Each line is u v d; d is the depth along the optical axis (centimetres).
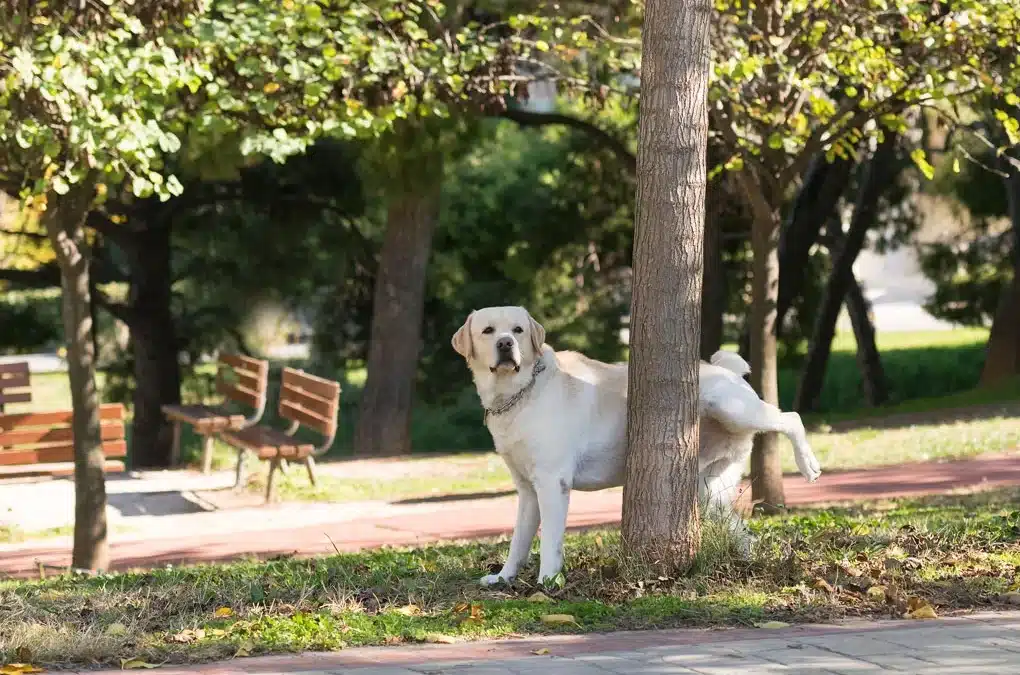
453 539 1005
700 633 558
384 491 1361
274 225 2216
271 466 1249
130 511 1228
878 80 1015
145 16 909
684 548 666
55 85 802
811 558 712
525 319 663
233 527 1138
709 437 718
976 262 2791
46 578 849
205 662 519
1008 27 973
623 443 689
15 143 891
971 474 1291
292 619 585
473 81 1038
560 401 670
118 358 2520
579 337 2844
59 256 915
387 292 1959
